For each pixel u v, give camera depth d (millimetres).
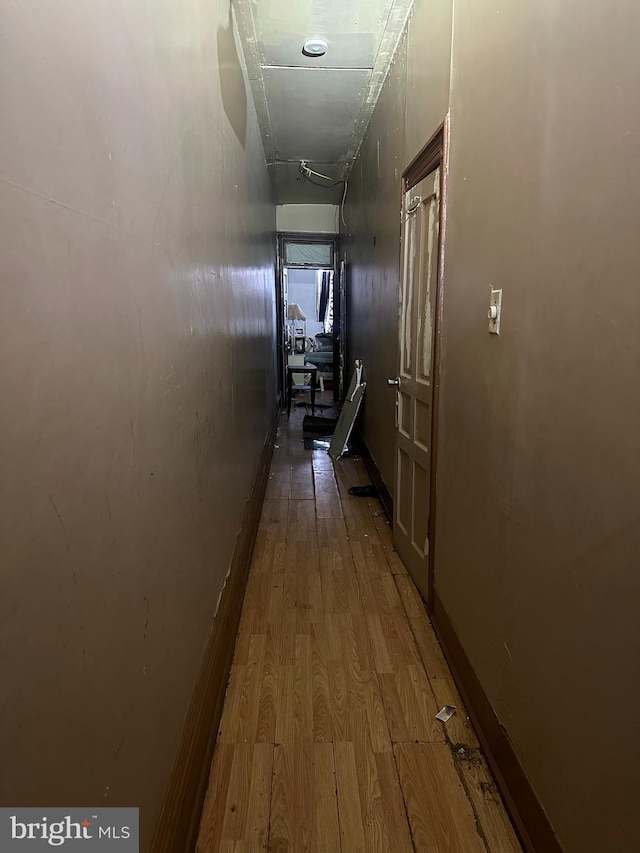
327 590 2604
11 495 536
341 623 2320
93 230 758
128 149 914
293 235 7078
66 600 658
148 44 1039
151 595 1023
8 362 534
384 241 3537
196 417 1464
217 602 1808
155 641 1047
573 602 1073
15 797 538
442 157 2016
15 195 550
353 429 5559
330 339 9117
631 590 882
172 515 1190
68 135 678
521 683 1338
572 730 1076
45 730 601
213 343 1763
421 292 2453
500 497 1477
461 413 1845
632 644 878
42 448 602
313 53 3010
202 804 1435
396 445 3023
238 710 1797
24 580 559
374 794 1482
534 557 1260
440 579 2160
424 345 2416
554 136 1146
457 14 1844
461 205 1826
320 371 9281
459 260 1850
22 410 559
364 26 2729
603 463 967
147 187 1021
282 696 1867
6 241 533
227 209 2145
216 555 1785
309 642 2182
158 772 1062
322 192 6355
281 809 1436
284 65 3148
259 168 3998
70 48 684
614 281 933
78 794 686
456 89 1868
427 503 2379
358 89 3504
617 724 919
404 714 1785
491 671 1555
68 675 662
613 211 932
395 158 3078
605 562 959
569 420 1091
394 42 2908
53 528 626
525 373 1307
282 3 2527
